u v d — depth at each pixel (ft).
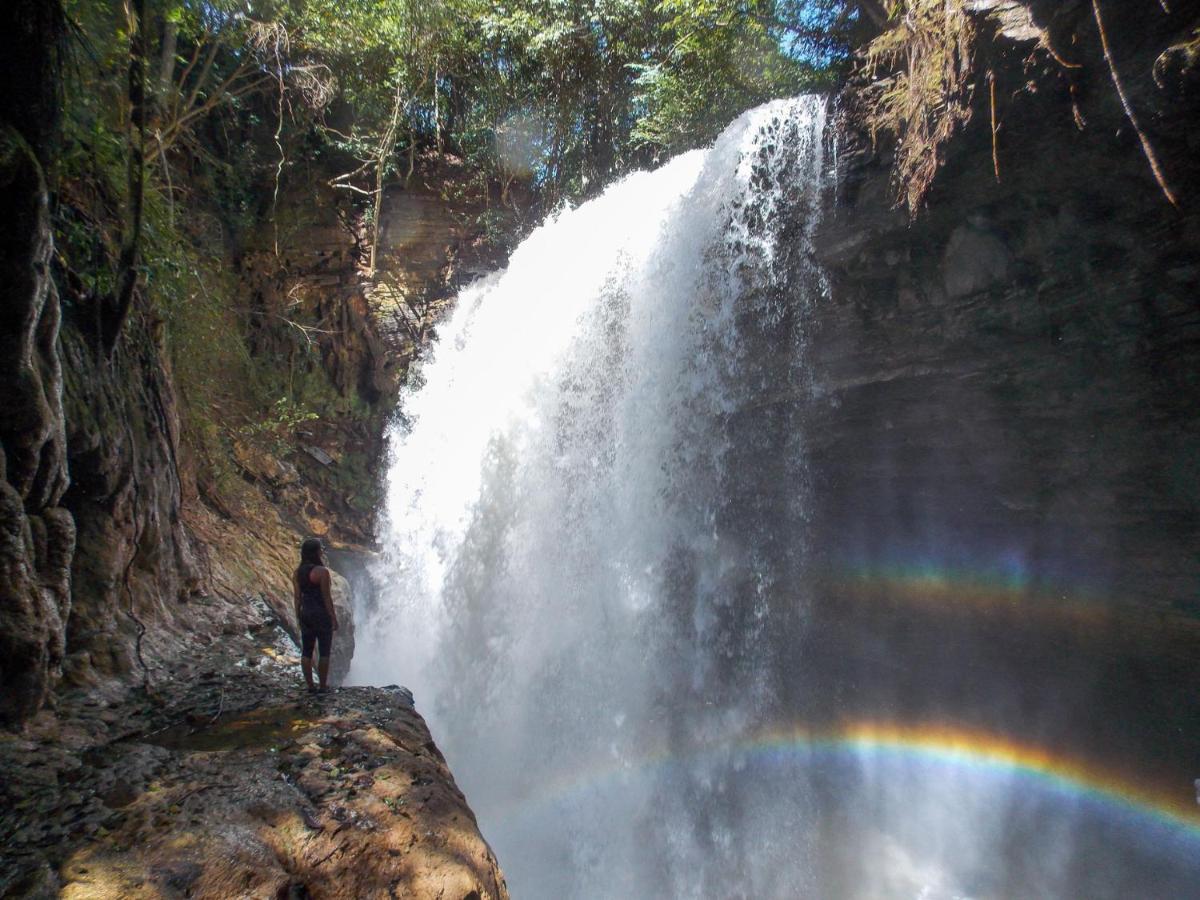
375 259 73.36
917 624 39.34
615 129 76.43
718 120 58.39
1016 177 26.21
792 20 49.60
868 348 35.60
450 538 67.21
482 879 14.64
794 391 40.24
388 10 68.44
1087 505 29.81
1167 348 25.21
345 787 16.15
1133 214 23.98
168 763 16.33
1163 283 24.22
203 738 18.43
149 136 34.86
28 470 16.78
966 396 32.63
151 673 21.91
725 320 43.75
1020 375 30.17
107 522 22.41
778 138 37.93
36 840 12.55
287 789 15.66
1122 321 26.05
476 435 67.56
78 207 23.17
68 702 18.31
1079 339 27.71
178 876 11.92
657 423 49.80
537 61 75.20
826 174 34.58
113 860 12.12
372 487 68.08
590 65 74.18
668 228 48.16
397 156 76.33
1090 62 21.89
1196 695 27.43
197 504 37.63
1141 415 26.78
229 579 32.71
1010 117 24.53
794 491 43.65
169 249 31.12
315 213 71.97
